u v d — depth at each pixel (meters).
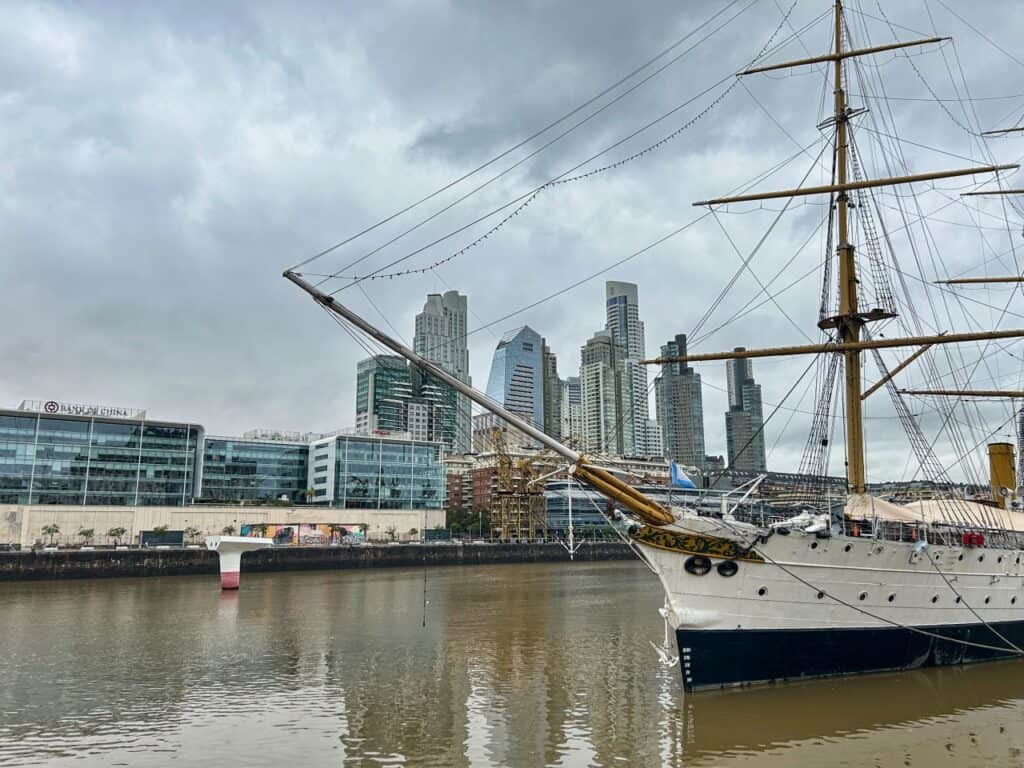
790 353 39.44
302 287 28.44
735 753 22.20
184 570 107.44
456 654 40.22
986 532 36.41
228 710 28.16
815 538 28.78
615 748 22.91
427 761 21.95
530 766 21.45
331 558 123.38
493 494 178.50
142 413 148.25
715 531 27.70
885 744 22.92
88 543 125.81
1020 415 53.69
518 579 101.31
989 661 34.59
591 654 40.12
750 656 28.45
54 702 29.59
